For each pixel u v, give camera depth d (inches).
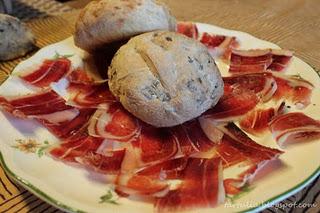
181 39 13.2
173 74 12.4
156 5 15.4
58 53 16.5
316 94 14.0
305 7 23.6
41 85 14.6
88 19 15.3
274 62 15.9
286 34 20.4
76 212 9.6
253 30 20.8
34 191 10.1
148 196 10.3
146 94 12.3
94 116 12.9
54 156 11.5
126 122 12.6
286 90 14.3
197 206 9.8
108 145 11.9
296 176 10.6
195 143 12.0
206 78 12.8
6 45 17.9
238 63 16.2
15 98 13.6
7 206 10.9
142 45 13.0
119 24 14.7
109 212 9.7
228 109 13.4
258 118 13.2
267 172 10.9
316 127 12.4
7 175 11.3
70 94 14.5
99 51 15.9
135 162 11.4
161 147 11.9
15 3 24.3
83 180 10.9
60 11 23.5
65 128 12.7
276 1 24.5
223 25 21.3
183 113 12.4
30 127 12.6
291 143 11.9
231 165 11.2
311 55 18.3
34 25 21.6
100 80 15.4
